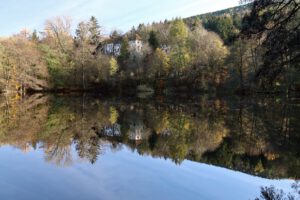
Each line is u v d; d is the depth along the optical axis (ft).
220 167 40.63
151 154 47.65
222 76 177.99
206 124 75.00
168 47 236.63
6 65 185.98
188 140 58.23
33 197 29.91
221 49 181.27
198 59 188.96
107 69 209.77
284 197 29.84
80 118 87.51
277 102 116.88
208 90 183.01
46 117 89.76
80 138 60.34
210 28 288.71
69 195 30.42
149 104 127.95
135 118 87.30
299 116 81.71
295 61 37.32
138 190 31.86
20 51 190.90
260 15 37.37
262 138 57.41
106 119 85.66
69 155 46.52
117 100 149.89
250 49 138.51
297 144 51.98
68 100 149.59
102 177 35.91
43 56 204.64
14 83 189.37
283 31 35.55
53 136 61.93
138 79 211.82
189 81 194.18
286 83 114.01
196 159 44.75
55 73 209.15
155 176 36.45
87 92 211.00
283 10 36.22
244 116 85.71
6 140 57.72
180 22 246.68
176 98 158.40
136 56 216.54
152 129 70.18
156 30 287.69
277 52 36.24
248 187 33.12
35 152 48.06
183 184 33.94
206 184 34.04
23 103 134.51
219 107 109.60
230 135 61.21
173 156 46.50
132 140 58.85
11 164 41.04
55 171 38.14
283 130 63.87
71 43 224.33
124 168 39.81
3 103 135.85
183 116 89.86
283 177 36.22
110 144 55.16
